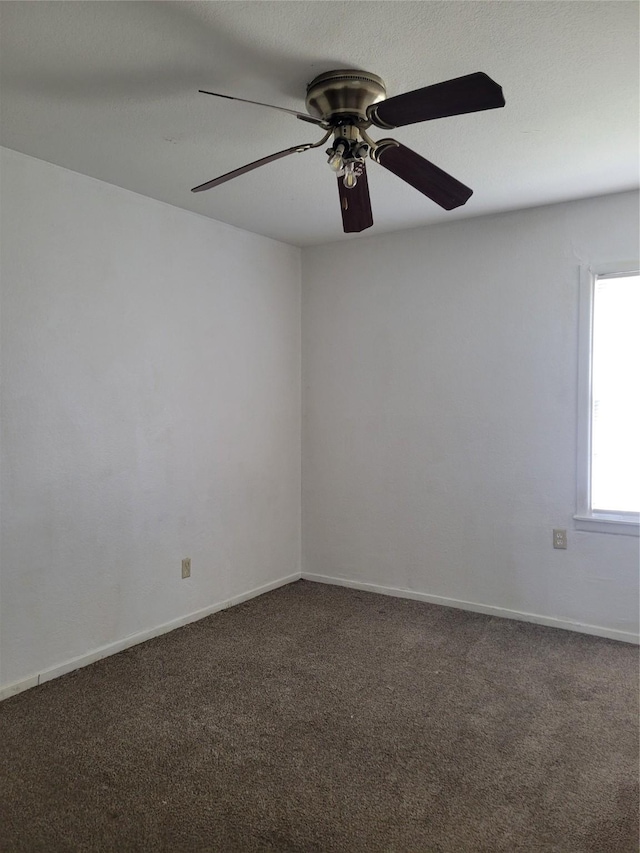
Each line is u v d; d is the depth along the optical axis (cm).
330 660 309
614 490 342
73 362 293
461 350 378
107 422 310
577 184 312
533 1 166
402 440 401
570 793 205
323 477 436
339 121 205
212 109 228
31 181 273
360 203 228
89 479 302
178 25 176
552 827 189
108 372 309
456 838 184
